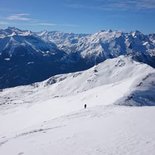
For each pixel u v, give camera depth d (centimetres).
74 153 2691
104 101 11244
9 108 19150
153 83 12212
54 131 3944
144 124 3472
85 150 2728
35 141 3488
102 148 2714
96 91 15412
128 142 2792
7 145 3612
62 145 3016
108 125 3672
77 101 13812
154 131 3105
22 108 16662
